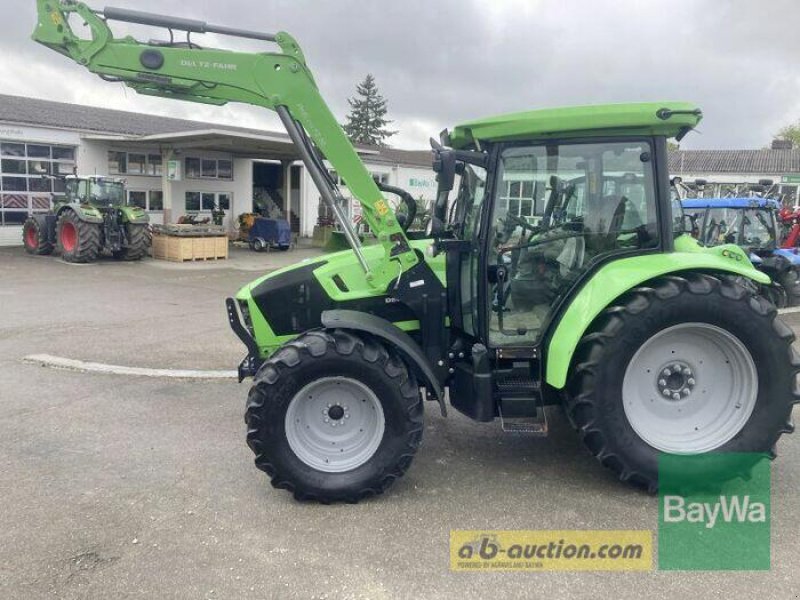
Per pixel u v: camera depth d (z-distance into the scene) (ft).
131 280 44.86
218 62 13.65
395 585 10.12
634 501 12.93
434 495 13.17
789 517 12.26
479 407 13.41
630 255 13.44
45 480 13.73
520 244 13.60
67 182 57.41
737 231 36.40
